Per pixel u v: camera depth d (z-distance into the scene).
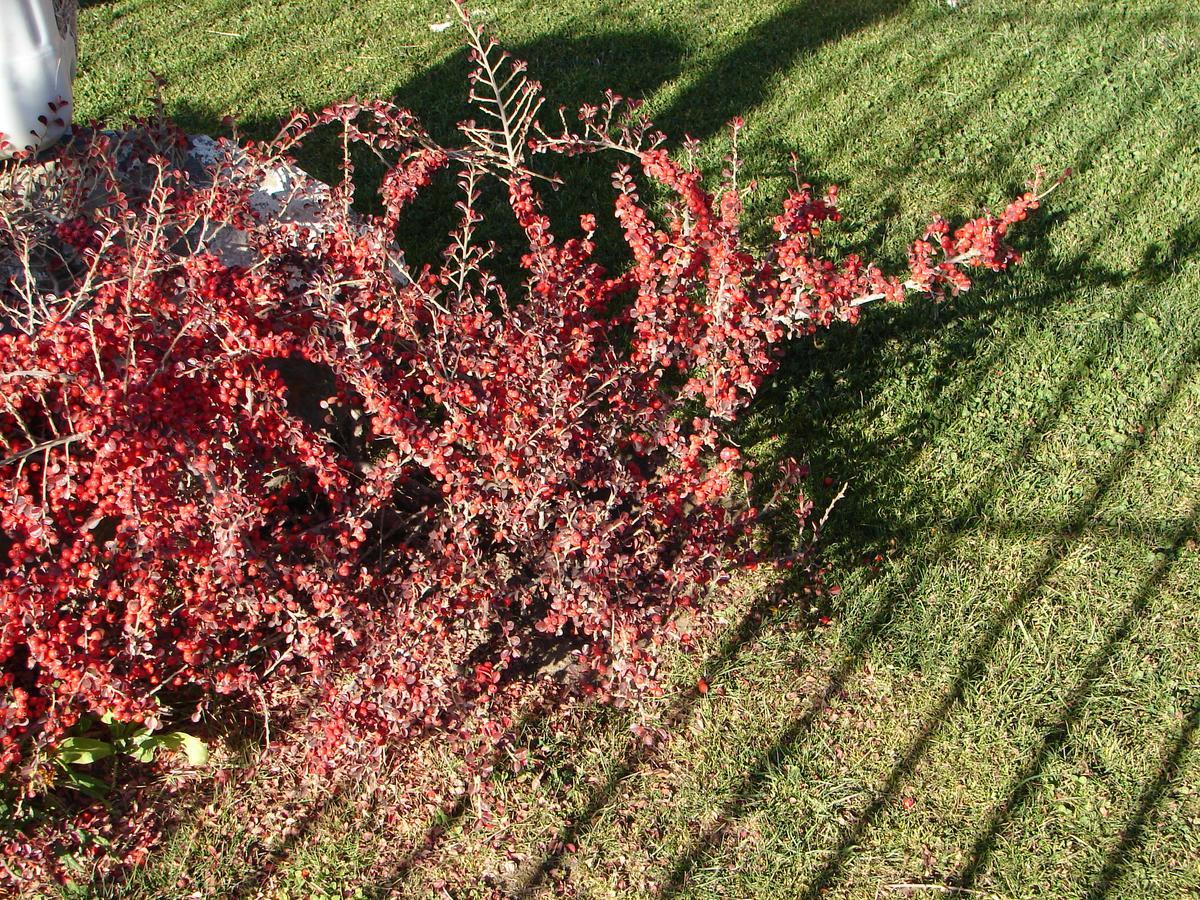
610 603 3.29
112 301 3.34
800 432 4.54
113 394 2.87
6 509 2.89
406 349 3.64
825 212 3.80
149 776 3.48
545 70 7.41
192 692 3.57
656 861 3.27
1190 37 7.25
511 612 3.87
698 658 3.79
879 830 3.30
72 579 2.95
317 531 3.41
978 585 3.92
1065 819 3.27
